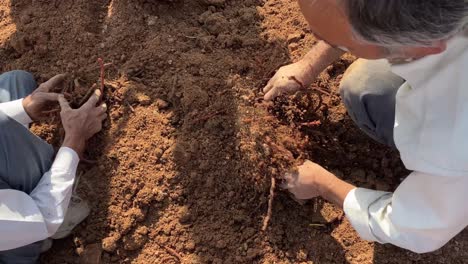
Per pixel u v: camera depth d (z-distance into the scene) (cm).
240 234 121
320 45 111
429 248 87
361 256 117
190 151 125
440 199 78
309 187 108
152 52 135
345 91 110
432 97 74
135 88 132
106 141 129
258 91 127
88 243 124
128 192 125
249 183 122
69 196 117
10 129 108
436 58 69
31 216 108
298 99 126
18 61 142
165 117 129
